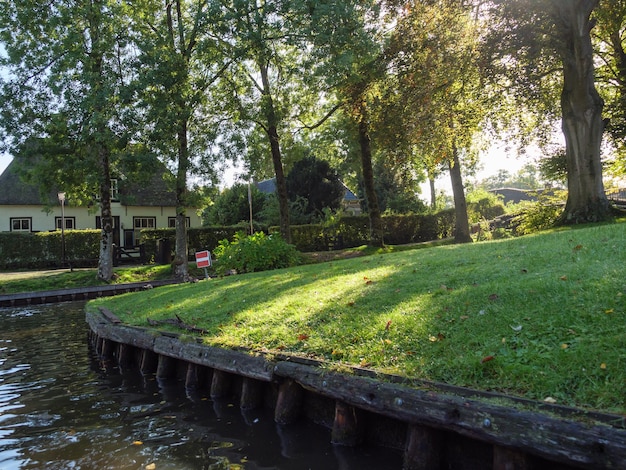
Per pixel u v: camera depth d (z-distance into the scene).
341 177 43.81
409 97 17.61
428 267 8.14
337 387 4.27
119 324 9.22
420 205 44.03
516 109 20.94
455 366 3.94
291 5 17.77
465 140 20.70
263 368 5.25
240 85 20.61
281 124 22.23
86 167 19.48
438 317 5.07
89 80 17.83
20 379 7.91
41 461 4.57
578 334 3.91
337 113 25.70
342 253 24.17
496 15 16.52
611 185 25.19
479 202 39.06
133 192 38.72
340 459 4.11
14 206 34.28
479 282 6.16
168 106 17.98
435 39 17.00
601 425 2.73
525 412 3.02
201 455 4.45
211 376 6.64
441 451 3.67
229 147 19.97
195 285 13.40
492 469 3.39
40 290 20.91
